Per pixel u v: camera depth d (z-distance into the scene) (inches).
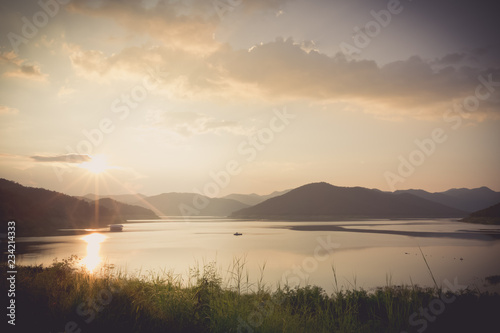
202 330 197.6
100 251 2103.8
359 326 219.5
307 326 211.5
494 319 214.2
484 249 2220.7
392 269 1229.7
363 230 5315.0
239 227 7130.9
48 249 2251.5
